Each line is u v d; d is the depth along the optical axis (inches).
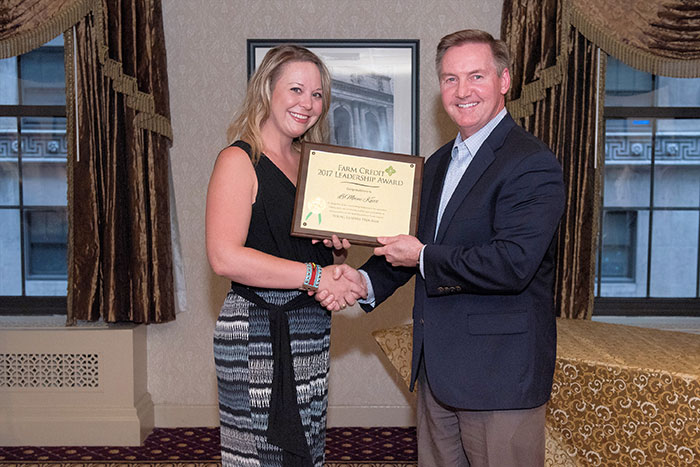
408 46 137.8
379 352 144.2
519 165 70.5
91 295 132.0
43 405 133.6
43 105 144.5
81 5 127.9
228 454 74.2
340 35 138.2
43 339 132.8
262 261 70.3
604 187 147.1
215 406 144.3
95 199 131.2
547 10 128.1
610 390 94.0
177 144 140.4
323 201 75.7
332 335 144.2
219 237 70.4
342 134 138.9
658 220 146.9
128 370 134.0
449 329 72.8
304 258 77.0
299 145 83.9
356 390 144.9
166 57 136.9
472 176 73.6
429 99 139.4
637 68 126.6
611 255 148.1
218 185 71.8
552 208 69.6
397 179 77.1
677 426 88.4
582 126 130.5
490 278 68.0
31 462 124.3
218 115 139.9
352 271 78.1
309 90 75.7
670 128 144.8
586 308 132.8
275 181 74.5
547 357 72.9
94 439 133.1
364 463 124.1
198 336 143.9
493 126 76.3
